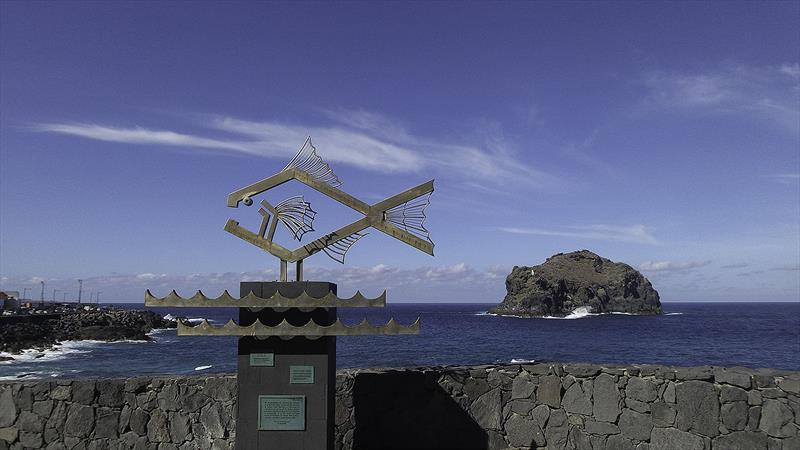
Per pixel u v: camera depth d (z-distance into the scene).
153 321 56.75
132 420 7.36
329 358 6.03
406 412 7.84
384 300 5.89
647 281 107.19
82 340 40.88
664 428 6.88
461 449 7.77
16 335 34.47
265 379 5.95
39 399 7.34
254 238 6.10
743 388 6.56
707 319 87.06
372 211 6.16
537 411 7.60
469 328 58.59
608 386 7.27
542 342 39.19
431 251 6.11
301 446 5.88
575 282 98.06
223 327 5.86
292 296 5.93
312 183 6.20
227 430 7.33
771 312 133.38
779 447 6.32
